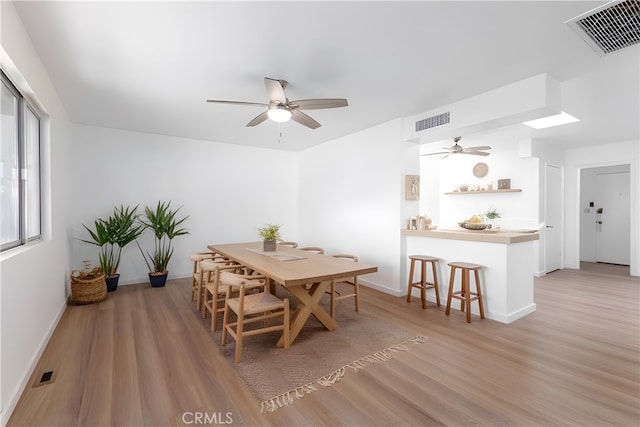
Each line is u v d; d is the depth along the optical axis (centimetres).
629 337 280
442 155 631
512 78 289
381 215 444
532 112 293
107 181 461
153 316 330
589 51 239
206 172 545
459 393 196
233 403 185
